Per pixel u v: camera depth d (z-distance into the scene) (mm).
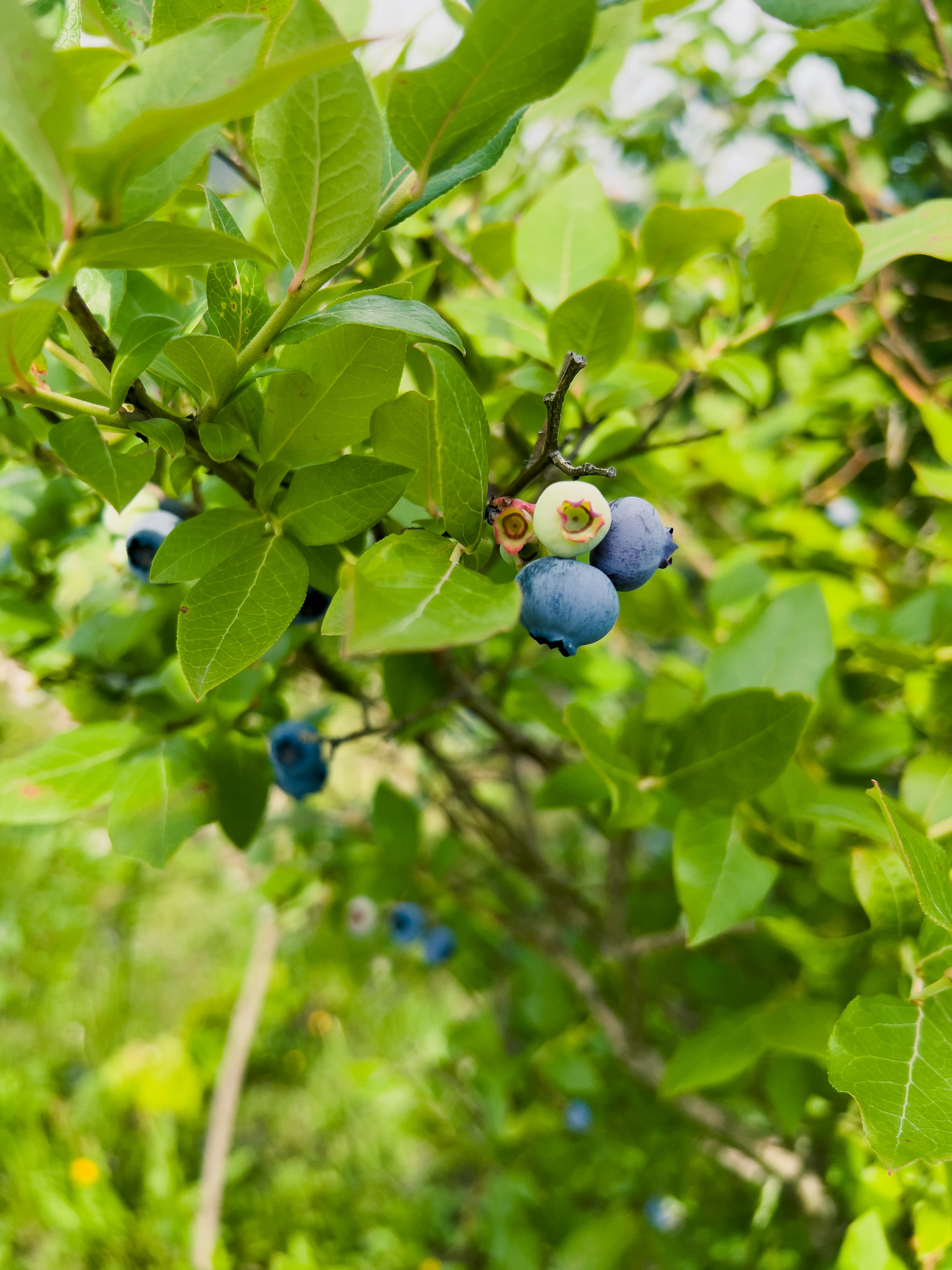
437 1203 695
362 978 556
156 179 179
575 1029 546
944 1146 195
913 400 432
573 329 271
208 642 207
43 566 357
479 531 202
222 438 215
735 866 260
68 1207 666
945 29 378
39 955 906
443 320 213
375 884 458
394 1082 614
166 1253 654
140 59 171
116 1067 788
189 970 1020
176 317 255
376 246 327
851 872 278
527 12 181
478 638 170
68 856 648
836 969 267
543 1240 516
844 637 347
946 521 356
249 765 298
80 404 199
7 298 189
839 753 314
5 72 164
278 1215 697
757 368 305
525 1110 565
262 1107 833
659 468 339
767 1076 391
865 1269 276
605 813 338
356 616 172
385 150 216
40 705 426
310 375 208
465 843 567
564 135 441
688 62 547
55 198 174
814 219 262
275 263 214
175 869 896
